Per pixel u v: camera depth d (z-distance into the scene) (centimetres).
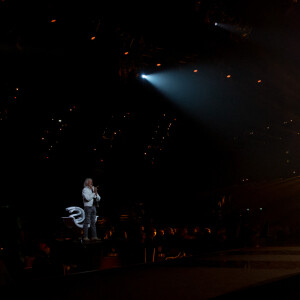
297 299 630
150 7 957
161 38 1042
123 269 723
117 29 927
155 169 1906
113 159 1755
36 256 834
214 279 599
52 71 1112
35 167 1521
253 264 786
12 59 988
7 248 700
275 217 2077
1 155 1433
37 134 1392
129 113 1531
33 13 802
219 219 1831
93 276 636
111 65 1074
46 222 1305
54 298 466
